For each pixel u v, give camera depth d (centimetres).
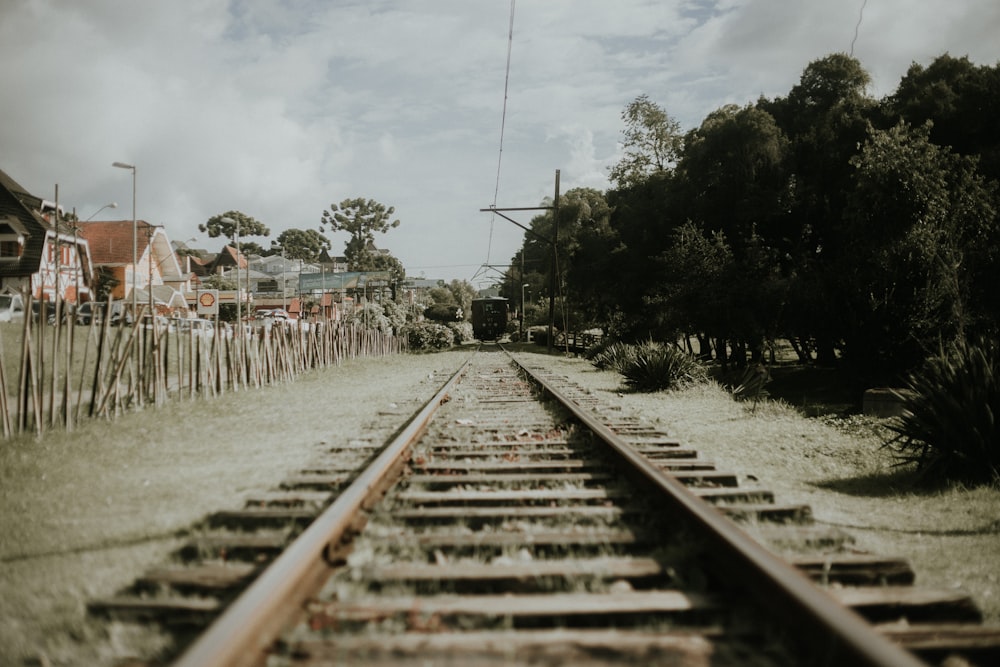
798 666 277
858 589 356
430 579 373
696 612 330
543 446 811
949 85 3042
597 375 2377
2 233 4844
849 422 1209
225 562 414
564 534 451
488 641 292
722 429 1102
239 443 947
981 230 2197
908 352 2144
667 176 4350
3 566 453
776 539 439
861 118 3159
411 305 6300
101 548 485
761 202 3328
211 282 10062
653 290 3819
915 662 227
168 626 329
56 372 1020
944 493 713
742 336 3172
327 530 403
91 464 805
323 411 1276
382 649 286
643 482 580
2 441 896
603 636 297
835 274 2370
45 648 317
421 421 903
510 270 11600
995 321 2006
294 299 8562
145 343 1257
